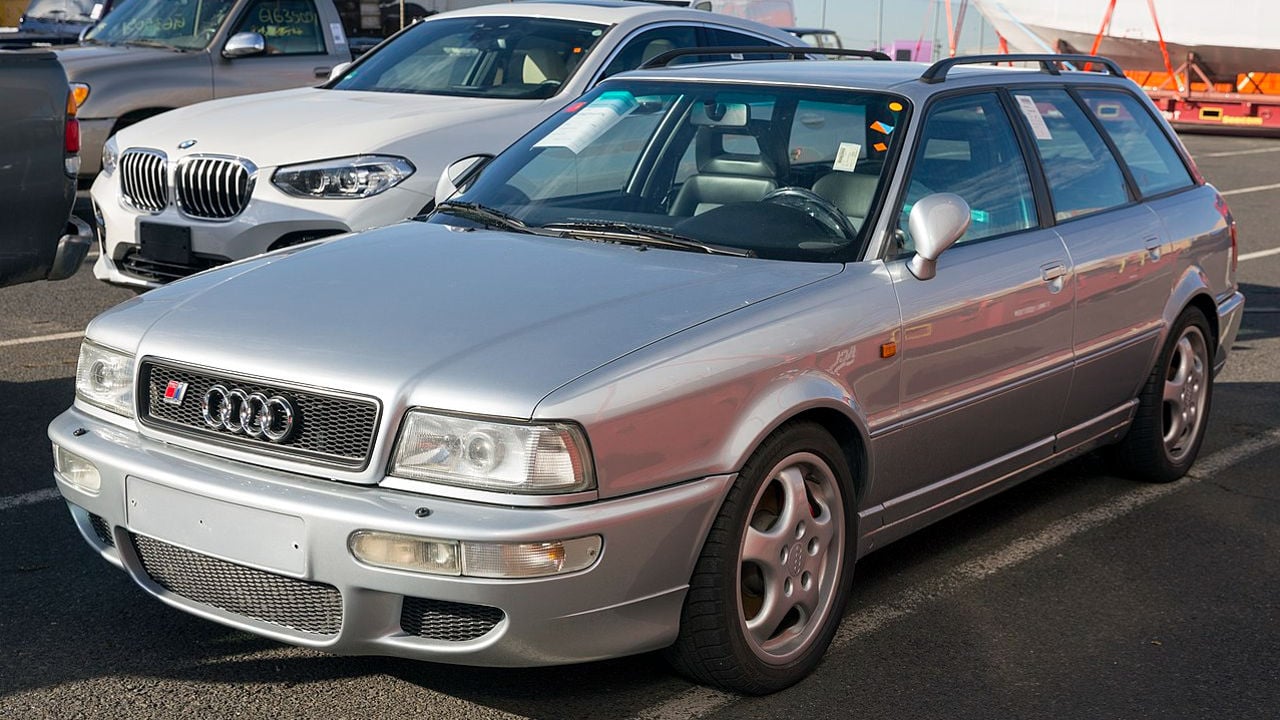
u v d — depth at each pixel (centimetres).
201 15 1060
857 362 367
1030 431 455
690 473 321
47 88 532
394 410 305
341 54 1103
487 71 745
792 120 432
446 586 295
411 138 651
